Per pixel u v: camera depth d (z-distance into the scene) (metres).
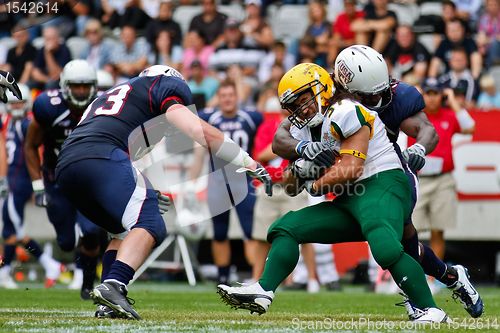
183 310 19.84
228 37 44.00
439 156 30.19
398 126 17.45
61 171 15.65
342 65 16.31
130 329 14.02
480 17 45.06
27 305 21.66
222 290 15.43
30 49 46.09
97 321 15.12
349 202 15.70
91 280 24.70
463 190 34.97
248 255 33.56
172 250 37.03
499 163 34.69
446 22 43.50
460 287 17.50
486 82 40.47
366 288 32.72
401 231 15.38
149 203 15.46
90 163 15.38
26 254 38.22
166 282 37.19
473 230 34.97
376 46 42.34
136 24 48.16
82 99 23.64
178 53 45.91
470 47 41.75
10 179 33.16
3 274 33.34
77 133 15.80
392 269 15.27
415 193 16.73
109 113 15.88
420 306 15.48
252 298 15.44
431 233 30.86
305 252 32.12
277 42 41.94
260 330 14.20
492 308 22.05
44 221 37.41
